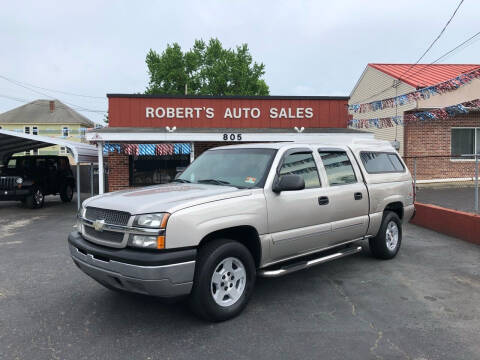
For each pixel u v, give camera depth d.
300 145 4.95
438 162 14.62
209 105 14.27
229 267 3.96
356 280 5.25
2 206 14.29
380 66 17.70
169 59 39.84
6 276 5.51
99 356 3.25
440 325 3.84
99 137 12.05
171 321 3.92
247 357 3.23
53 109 58.44
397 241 6.43
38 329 3.77
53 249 7.23
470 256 6.52
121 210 3.68
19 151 17.02
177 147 12.45
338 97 14.84
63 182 15.51
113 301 4.48
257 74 41.91
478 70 9.45
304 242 4.63
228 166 4.86
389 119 12.76
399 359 3.20
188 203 3.66
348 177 5.42
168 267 3.42
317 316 4.06
